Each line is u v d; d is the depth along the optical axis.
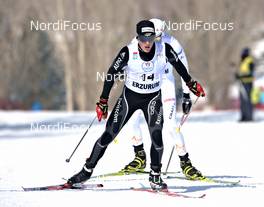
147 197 17.91
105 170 23.34
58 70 108.94
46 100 111.62
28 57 109.25
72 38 101.69
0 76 109.88
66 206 16.58
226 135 36.91
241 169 23.31
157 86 18.28
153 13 101.06
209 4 102.31
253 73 51.34
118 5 99.75
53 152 29.81
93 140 35.28
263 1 106.50
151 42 17.45
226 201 17.23
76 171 23.31
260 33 108.00
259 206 16.52
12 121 55.72
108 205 16.72
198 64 104.19
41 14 98.75
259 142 32.44
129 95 18.27
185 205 16.70
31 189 19.23
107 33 100.38
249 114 51.19
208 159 26.19
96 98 101.31
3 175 22.53
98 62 101.00
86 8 99.06
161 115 18.41
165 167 24.00
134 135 22.22
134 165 22.33
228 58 104.94
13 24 107.44
